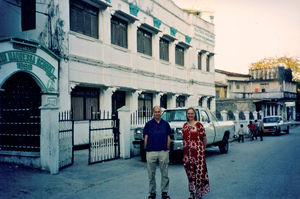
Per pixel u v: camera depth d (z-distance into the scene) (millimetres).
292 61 57438
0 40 10016
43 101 8445
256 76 45969
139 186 6887
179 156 11391
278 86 43719
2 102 8625
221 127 12078
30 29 12562
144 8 18609
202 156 5648
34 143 8188
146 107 19219
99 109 14914
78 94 13766
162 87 20516
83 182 7242
